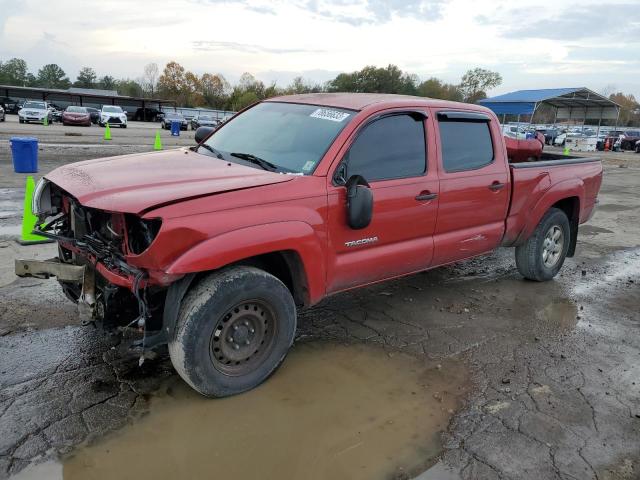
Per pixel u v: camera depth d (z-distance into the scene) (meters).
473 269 6.73
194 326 3.17
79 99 67.12
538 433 3.32
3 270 5.37
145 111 62.31
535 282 6.31
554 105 41.41
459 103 4.97
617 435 3.35
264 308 3.52
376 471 2.91
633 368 4.26
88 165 3.90
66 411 3.23
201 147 4.65
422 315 5.09
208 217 3.14
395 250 4.32
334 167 3.80
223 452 2.98
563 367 4.20
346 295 5.48
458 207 4.75
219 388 3.38
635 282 6.58
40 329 4.20
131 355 3.92
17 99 62.12
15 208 8.27
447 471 2.94
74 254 3.91
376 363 4.09
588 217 6.62
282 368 3.92
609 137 41.47
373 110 4.11
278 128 4.32
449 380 3.90
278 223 3.41
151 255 3.00
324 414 3.39
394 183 4.19
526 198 5.49
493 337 4.69
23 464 2.77
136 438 3.04
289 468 2.89
